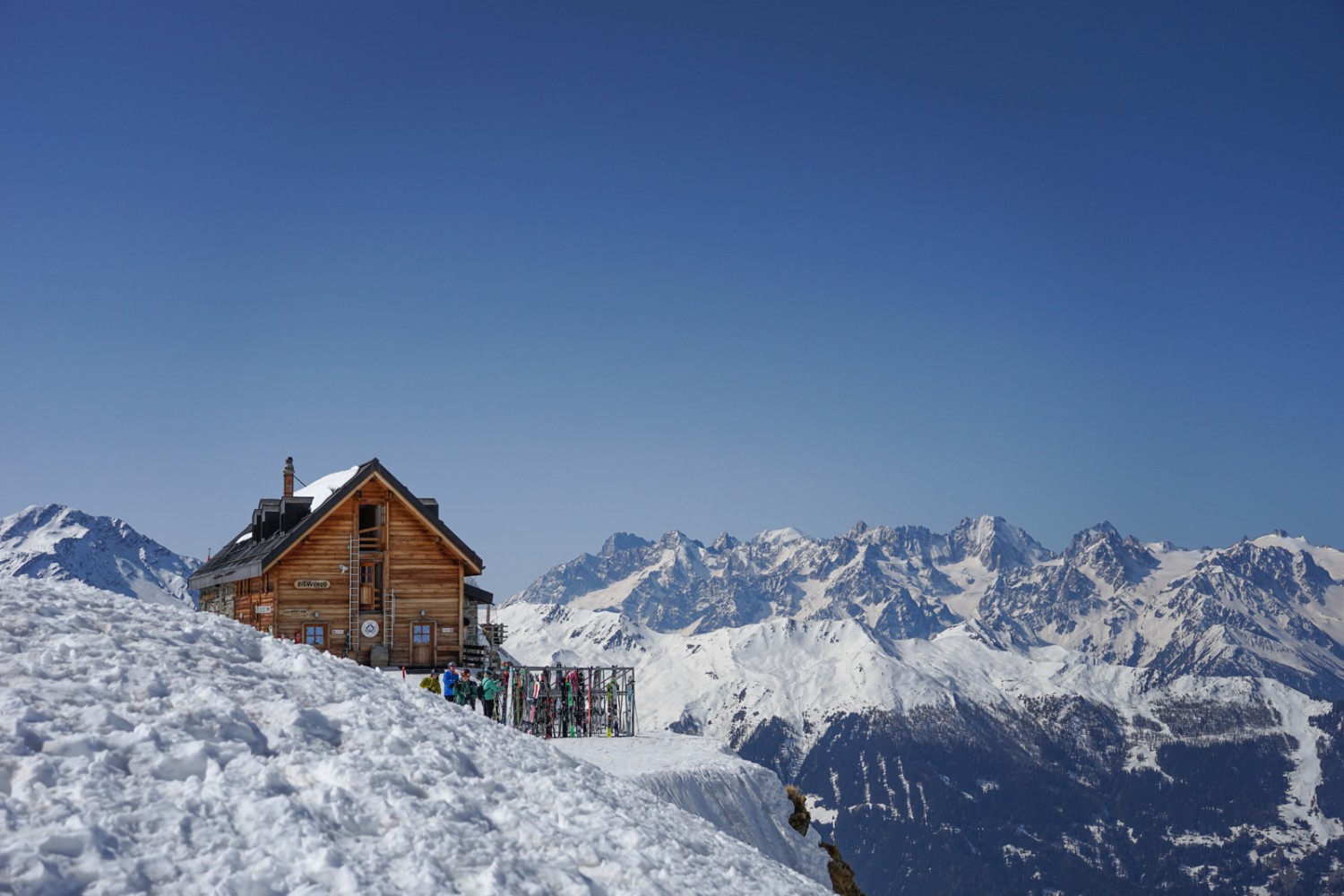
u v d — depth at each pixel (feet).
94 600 57.47
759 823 106.11
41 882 31.40
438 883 38.19
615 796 61.41
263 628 175.42
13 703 40.86
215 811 38.55
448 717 64.23
